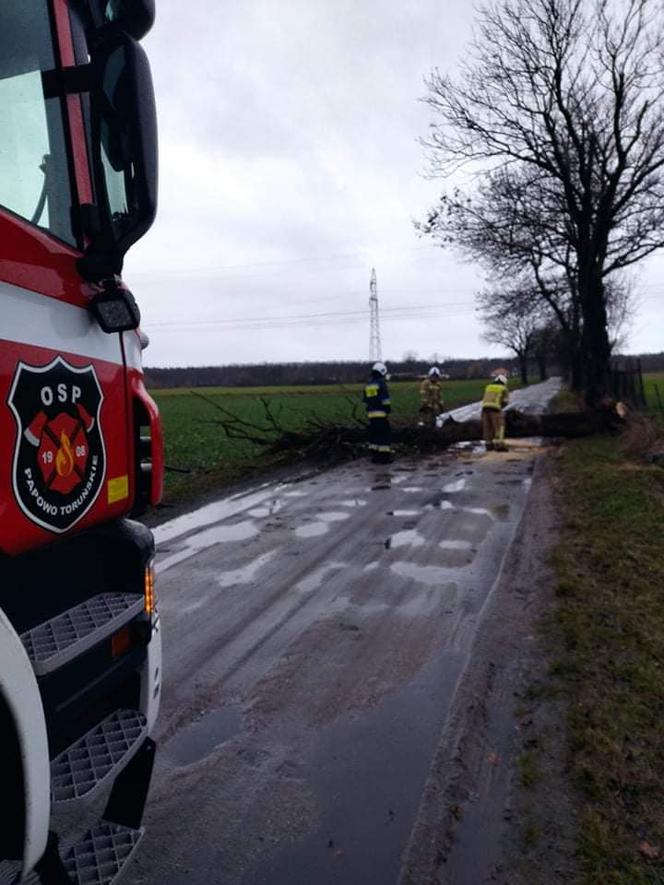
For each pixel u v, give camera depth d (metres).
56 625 2.32
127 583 2.69
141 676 2.70
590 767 3.60
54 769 2.23
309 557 7.73
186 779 3.68
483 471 13.69
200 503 10.94
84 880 2.18
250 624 5.79
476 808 3.41
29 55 2.43
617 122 19.19
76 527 2.40
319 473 13.88
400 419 23.88
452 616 5.85
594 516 8.77
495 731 4.09
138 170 2.39
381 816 3.36
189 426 26.77
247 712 4.37
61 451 2.32
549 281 31.34
